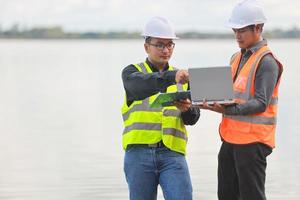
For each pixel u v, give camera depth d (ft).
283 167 42.60
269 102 23.44
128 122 24.04
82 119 69.31
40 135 58.65
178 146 23.88
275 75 23.31
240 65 24.06
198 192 36.17
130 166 23.94
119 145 52.19
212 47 408.67
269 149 23.82
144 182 23.84
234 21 23.67
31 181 39.81
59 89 109.60
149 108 23.77
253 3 23.62
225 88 22.61
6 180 40.14
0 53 336.29
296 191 36.55
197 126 59.57
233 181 24.43
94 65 194.90
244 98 23.45
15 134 59.52
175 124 23.82
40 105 84.69
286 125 61.62
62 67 185.16
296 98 86.17
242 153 23.66
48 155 48.55
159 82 22.94
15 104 86.43
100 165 44.11
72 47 500.74
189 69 22.54
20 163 45.57
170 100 22.81
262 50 23.48
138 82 23.08
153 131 23.76
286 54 255.29
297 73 139.64
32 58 262.47
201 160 44.52
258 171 23.73
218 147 49.29
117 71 161.68
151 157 23.76
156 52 23.75
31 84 122.01
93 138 56.13
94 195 36.24
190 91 22.65
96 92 102.17
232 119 23.91
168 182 23.62
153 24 23.65
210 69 22.56
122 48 458.50
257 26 23.53
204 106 22.68
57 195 36.45
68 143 53.72
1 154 49.26
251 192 23.73
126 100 24.02
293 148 49.52
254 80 23.34
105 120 68.08
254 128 23.56
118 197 35.78
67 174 41.47
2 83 125.80
